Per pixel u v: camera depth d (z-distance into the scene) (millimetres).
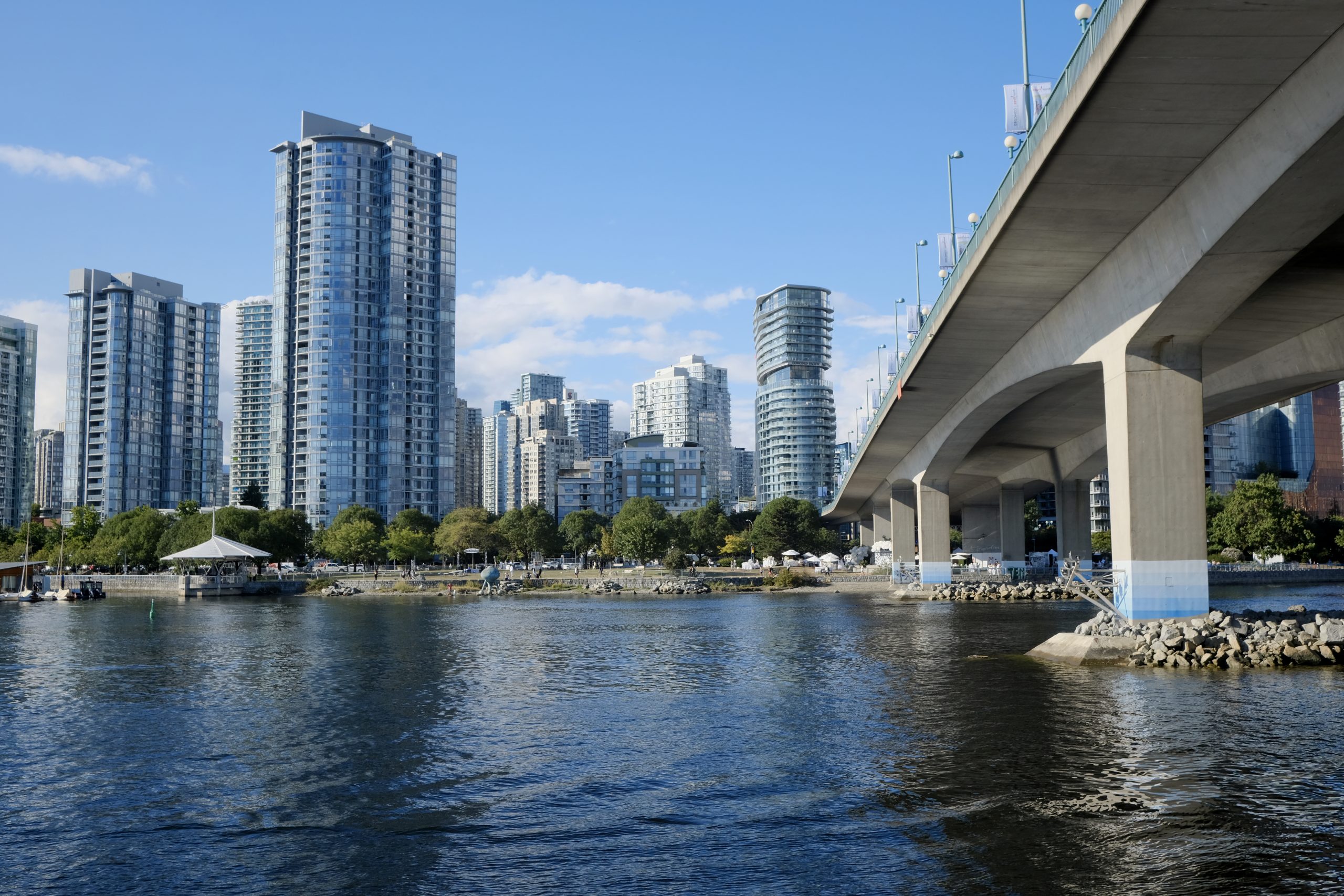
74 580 131875
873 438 94625
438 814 18953
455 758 23844
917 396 71250
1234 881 14375
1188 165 31000
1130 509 38875
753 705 31047
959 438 79312
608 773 22031
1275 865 14992
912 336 68875
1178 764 21250
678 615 76812
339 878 15445
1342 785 19359
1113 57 24812
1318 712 26906
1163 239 34500
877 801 19047
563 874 15375
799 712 29344
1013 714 27609
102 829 18359
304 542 163000
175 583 122750
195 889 15148
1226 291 34531
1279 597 83000
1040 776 20531
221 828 18359
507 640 56156
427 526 190500
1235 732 24453
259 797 20469
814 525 177750
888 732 25812
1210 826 16922
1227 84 26109
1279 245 31188
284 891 14969
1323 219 29438
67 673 42125
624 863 15836
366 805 19750
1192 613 38781
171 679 39812
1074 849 15898
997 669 37969
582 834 17453
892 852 16000
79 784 21906
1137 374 39031
